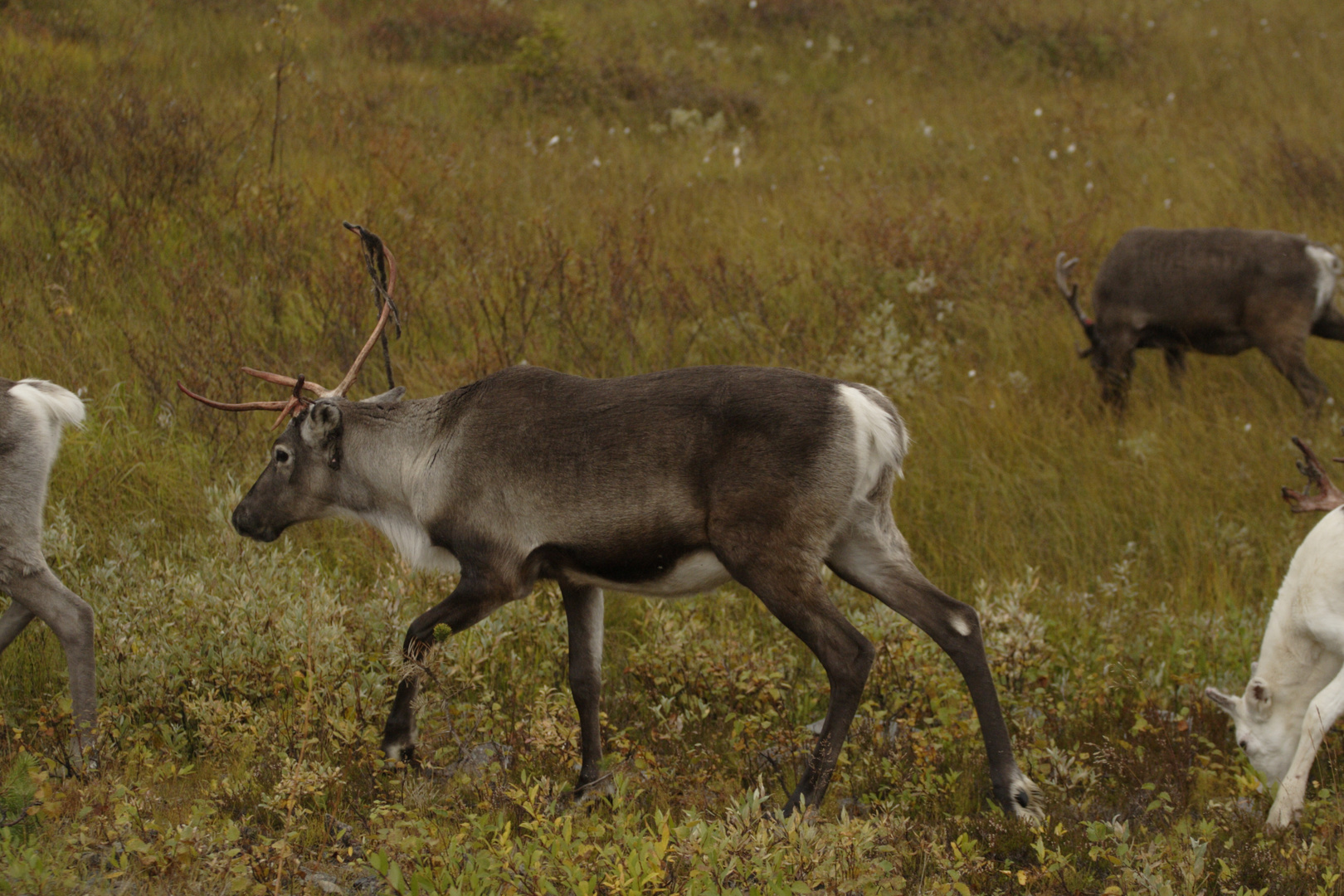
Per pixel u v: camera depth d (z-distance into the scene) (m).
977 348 17.34
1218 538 13.38
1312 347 17.33
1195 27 34.09
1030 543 13.38
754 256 19.12
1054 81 30.53
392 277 10.13
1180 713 10.23
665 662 10.41
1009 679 10.45
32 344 14.28
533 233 19.30
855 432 8.09
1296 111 27.89
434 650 8.85
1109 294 15.99
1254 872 7.48
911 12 33.09
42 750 8.50
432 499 8.77
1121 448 14.96
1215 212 21.78
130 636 9.76
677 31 32.50
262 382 14.40
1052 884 7.30
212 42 25.58
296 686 9.31
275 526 9.61
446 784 8.58
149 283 16.42
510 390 8.73
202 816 7.19
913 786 8.67
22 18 23.69
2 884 6.17
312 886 6.77
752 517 8.03
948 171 24.23
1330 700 8.27
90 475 12.30
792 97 28.89
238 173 19.45
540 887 6.48
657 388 8.41
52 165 18.16
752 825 6.95
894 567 8.55
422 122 23.61
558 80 27.05
